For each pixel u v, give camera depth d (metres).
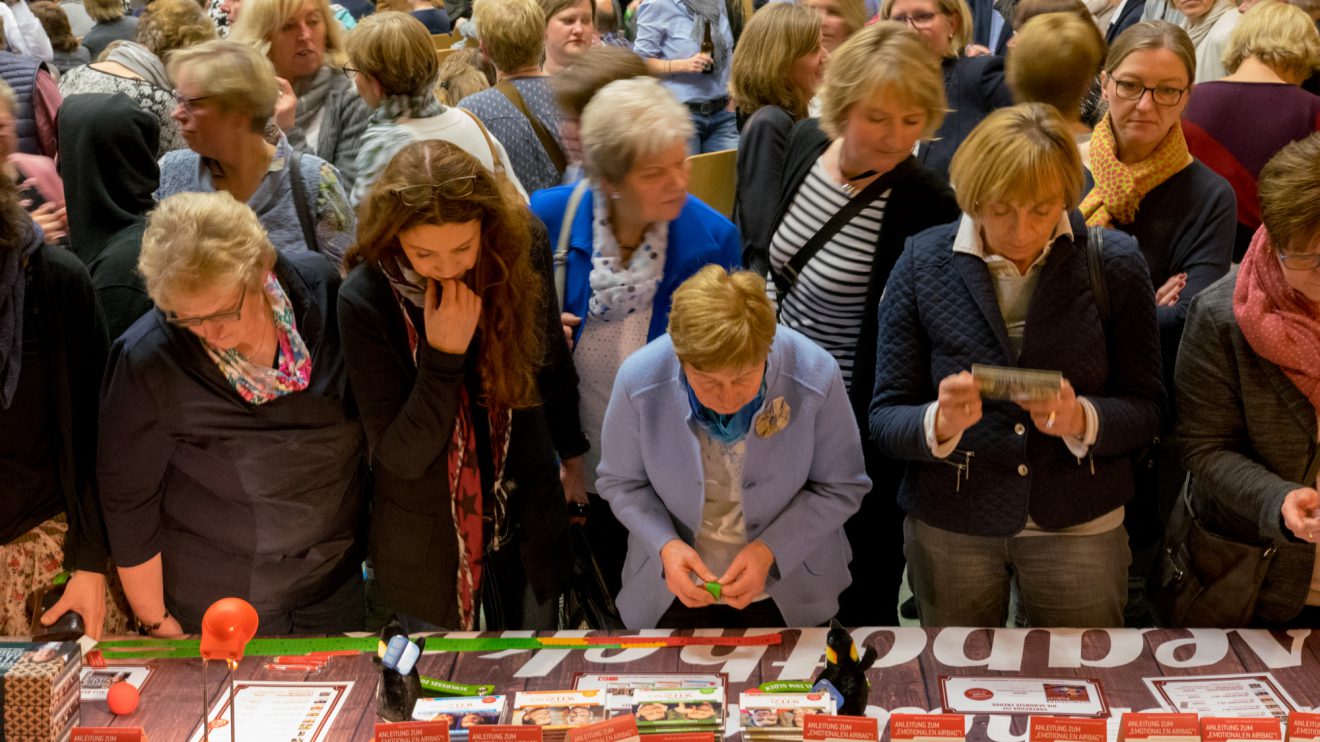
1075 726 1.62
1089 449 1.98
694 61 4.94
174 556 2.12
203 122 2.42
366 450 2.18
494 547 2.20
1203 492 2.11
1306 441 1.96
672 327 1.77
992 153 1.88
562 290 2.41
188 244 1.77
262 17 3.31
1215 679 1.84
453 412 2.00
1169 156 2.54
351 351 1.99
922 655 1.92
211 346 1.93
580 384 2.44
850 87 2.36
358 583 2.29
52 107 3.54
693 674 1.89
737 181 2.80
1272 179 1.81
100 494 2.03
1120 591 2.15
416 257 1.87
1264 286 1.93
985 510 2.09
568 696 1.74
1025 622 2.54
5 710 1.63
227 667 1.93
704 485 2.04
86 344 2.08
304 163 2.56
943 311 2.05
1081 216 2.05
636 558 2.17
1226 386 2.02
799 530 2.04
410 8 5.90
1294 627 2.11
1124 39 2.52
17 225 1.95
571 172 2.65
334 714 1.81
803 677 1.87
